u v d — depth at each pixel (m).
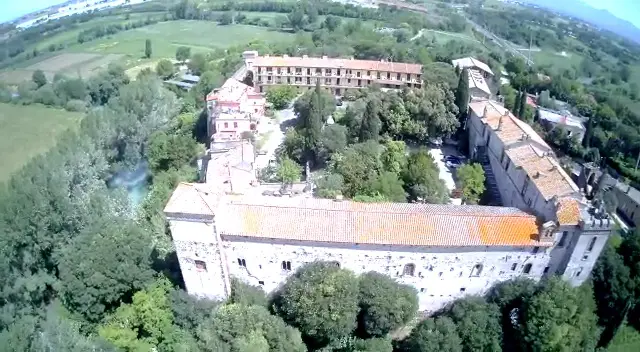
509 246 71.94
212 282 73.81
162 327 73.19
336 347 72.69
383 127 125.44
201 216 67.06
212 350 66.06
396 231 71.38
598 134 154.62
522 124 112.56
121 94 156.00
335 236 70.56
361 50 190.38
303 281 71.25
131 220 90.56
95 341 73.44
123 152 134.62
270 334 67.69
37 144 159.62
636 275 79.94
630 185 135.50
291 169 106.62
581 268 75.75
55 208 95.12
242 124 129.62
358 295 71.94
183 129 143.00
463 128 130.00
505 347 72.88
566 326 68.38
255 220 71.81
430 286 76.06
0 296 85.81
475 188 100.88
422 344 69.94
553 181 83.56
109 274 76.81
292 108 156.12
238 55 192.62
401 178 100.62
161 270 80.94
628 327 85.31
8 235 89.31
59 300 89.19
